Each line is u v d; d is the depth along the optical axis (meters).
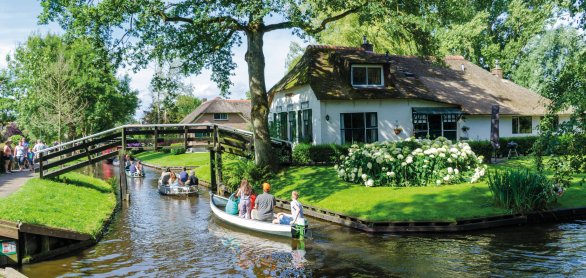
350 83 28.22
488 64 45.91
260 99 23.61
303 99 29.56
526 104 33.56
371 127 28.42
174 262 11.62
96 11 18.50
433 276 9.83
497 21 47.41
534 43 43.59
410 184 18.75
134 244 13.52
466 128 30.50
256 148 23.94
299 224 13.39
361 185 19.47
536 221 14.57
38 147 26.33
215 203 18.83
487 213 14.41
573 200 16.00
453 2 21.06
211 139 24.53
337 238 13.48
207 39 23.06
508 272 9.88
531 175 15.09
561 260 10.57
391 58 33.81
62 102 36.25
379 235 13.59
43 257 11.84
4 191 16.19
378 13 20.05
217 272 10.77
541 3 42.53
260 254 12.20
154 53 22.25
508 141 30.31
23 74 46.19
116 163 43.78
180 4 20.41
